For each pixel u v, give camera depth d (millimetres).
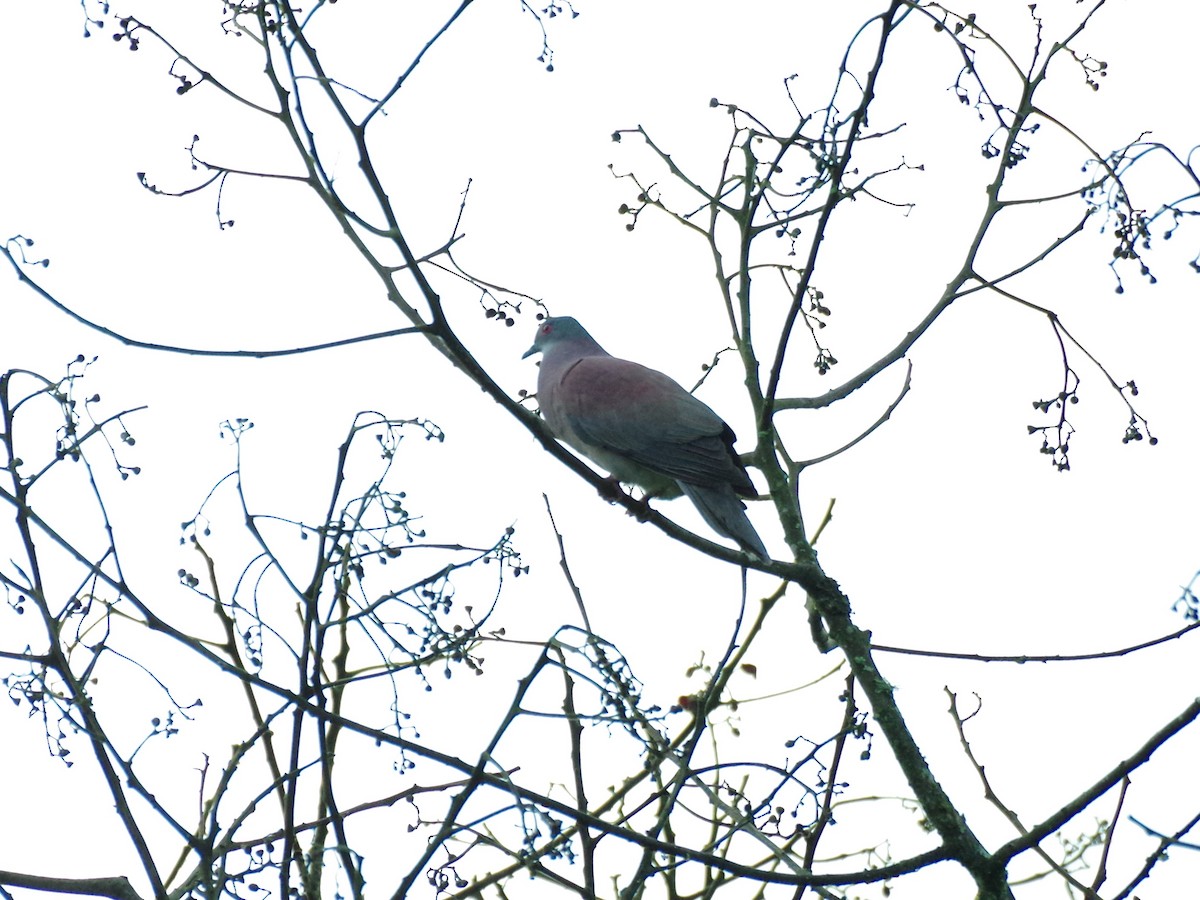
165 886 8336
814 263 10977
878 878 9094
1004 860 9672
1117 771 9469
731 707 9695
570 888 8055
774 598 10148
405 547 8648
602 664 8344
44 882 8688
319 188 9078
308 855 8469
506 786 8000
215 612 8672
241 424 8758
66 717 8141
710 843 9195
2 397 8406
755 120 12188
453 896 8352
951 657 11000
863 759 9273
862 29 10359
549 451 10156
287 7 8789
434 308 9172
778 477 12250
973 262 12234
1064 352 11375
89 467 8391
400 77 8969
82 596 8359
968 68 11227
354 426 8711
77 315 8672
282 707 8211
